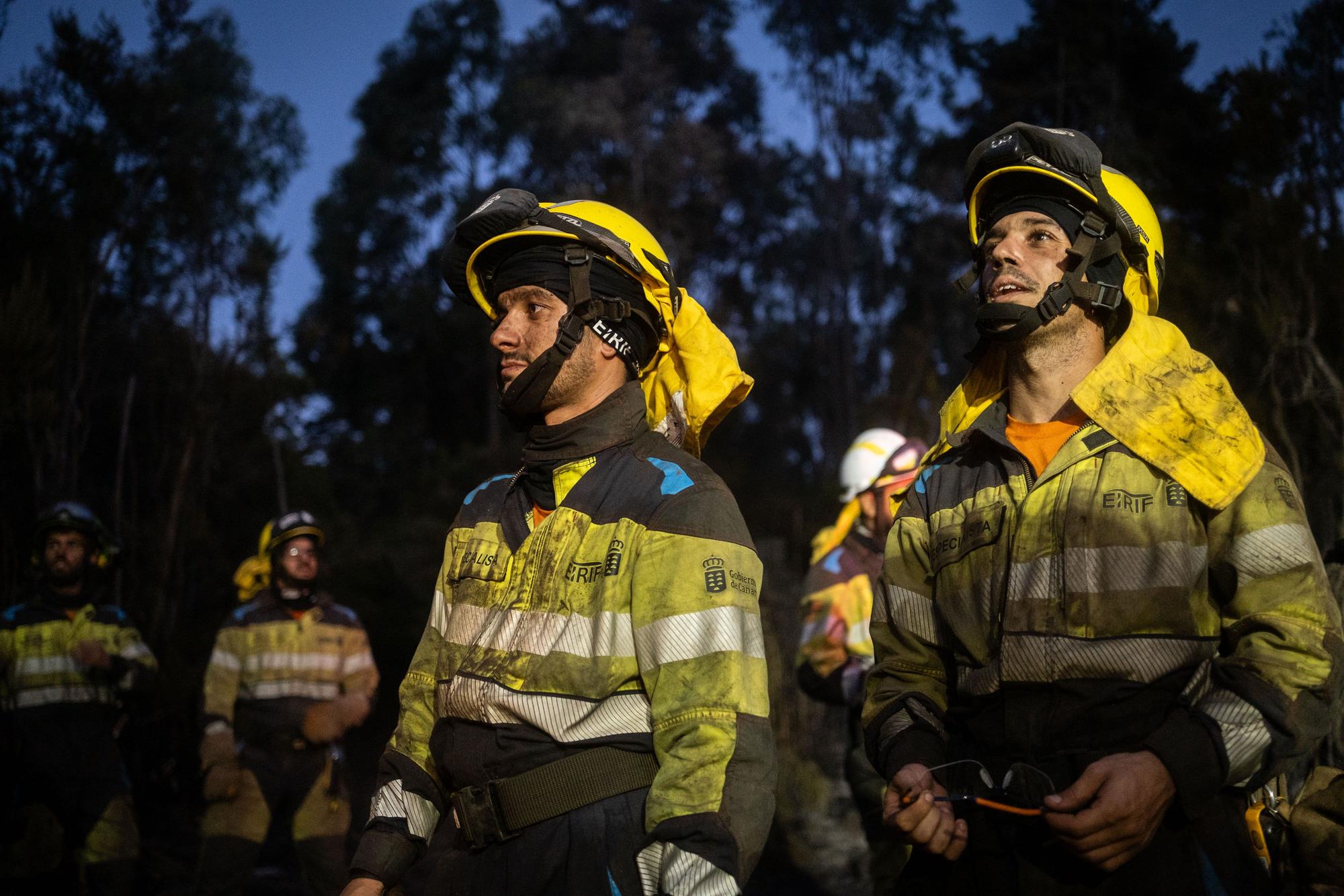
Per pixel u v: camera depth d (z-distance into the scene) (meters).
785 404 37.56
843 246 36.16
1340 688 1.61
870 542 4.39
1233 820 1.65
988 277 1.93
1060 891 1.63
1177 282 4.74
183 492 9.00
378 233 34.12
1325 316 4.19
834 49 34.88
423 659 2.04
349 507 29.28
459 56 33.50
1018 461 1.86
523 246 2.06
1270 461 1.71
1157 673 1.65
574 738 1.80
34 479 6.75
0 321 6.28
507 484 2.08
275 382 11.42
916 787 1.71
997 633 1.79
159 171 9.79
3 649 5.20
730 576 1.81
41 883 5.10
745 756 1.73
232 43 21.91
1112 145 6.75
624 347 2.01
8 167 7.96
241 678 5.22
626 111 32.97
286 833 7.32
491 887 1.77
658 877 1.69
